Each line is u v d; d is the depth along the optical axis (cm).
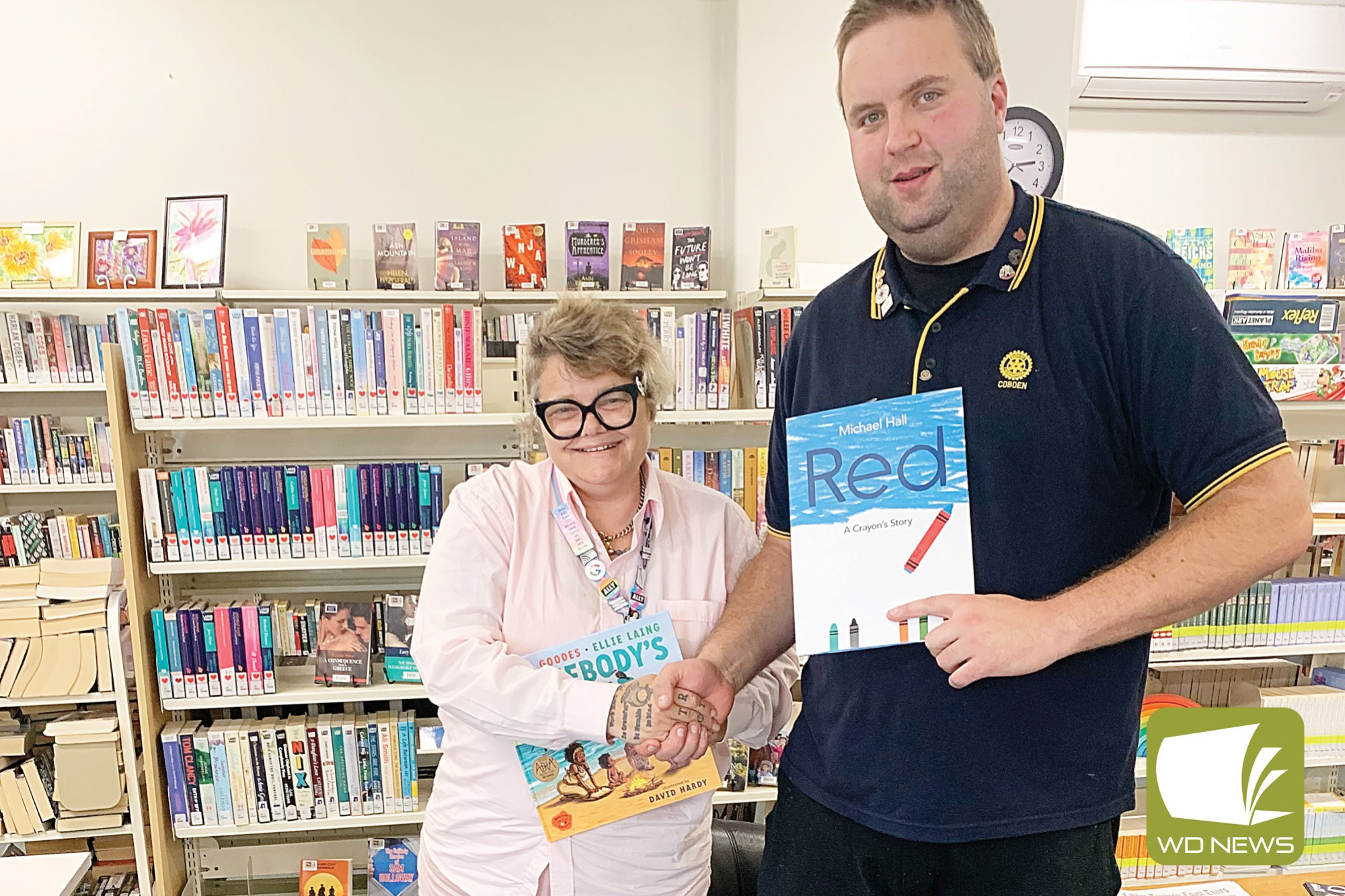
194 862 259
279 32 278
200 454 279
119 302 276
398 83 286
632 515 133
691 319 255
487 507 129
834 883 103
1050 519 90
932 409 94
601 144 297
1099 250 89
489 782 124
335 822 250
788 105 287
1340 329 291
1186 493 84
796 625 99
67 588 241
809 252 293
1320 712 279
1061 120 248
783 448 119
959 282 96
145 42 273
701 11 296
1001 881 92
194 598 267
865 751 99
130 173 276
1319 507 269
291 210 284
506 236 274
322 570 281
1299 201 322
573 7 291
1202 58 291
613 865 123
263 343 237
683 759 111
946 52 87
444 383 246
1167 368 83
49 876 140
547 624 126
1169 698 271
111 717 252
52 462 258
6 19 268
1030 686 90
